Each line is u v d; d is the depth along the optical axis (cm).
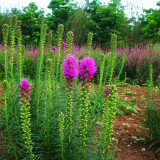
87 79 206
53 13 2192
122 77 814
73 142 249
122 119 438
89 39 302
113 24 1900
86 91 206
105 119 225
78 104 291
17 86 306
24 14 2041
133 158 293
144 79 767
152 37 1912
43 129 263
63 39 1573
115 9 2053
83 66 204
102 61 266
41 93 313
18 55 282
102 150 240
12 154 263
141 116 455
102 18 1950
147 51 888
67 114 225
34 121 282
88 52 307
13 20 233
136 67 803
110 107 203
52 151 250
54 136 263
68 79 221
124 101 535
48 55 313
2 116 289
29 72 693
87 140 265
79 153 244
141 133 367
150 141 338
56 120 286
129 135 361
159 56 818
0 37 1667
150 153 307
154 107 443
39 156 236
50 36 308
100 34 1878
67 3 2205
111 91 198
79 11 1888
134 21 1695
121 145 328
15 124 272
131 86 684
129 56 859
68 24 1770
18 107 285
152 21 1806
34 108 296
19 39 270
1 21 1762
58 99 318
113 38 285
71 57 216
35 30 2070
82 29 1798
